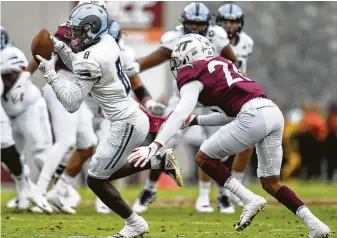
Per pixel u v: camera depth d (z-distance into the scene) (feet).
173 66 62.69
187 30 83.66
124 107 59.98
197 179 148.46
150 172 88.33
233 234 68.13
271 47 202.49
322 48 204.23
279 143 61.72
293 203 60.70
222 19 90.89
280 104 202.28
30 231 69.46
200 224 76.28
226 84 60.75
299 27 202.90
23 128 88.79
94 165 60.64
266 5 201.98
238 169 91.50
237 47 91.81
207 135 94.89
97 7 60.08
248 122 60.18
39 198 84.94
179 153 148.15
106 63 59.06
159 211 91.30
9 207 91.81
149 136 97.30
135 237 61.72
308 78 204.85
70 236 66.28
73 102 59.21
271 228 72.69
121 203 61.26
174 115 59.93
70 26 59.88
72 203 87.81
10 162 85.71
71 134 84.17
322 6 204.23
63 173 86.69
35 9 146.92
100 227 72.74
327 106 203.62
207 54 62.03
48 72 59.47
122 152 60.23
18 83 81.66
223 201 89.51
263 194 117.91
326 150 150.10
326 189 133.80
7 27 146.82
